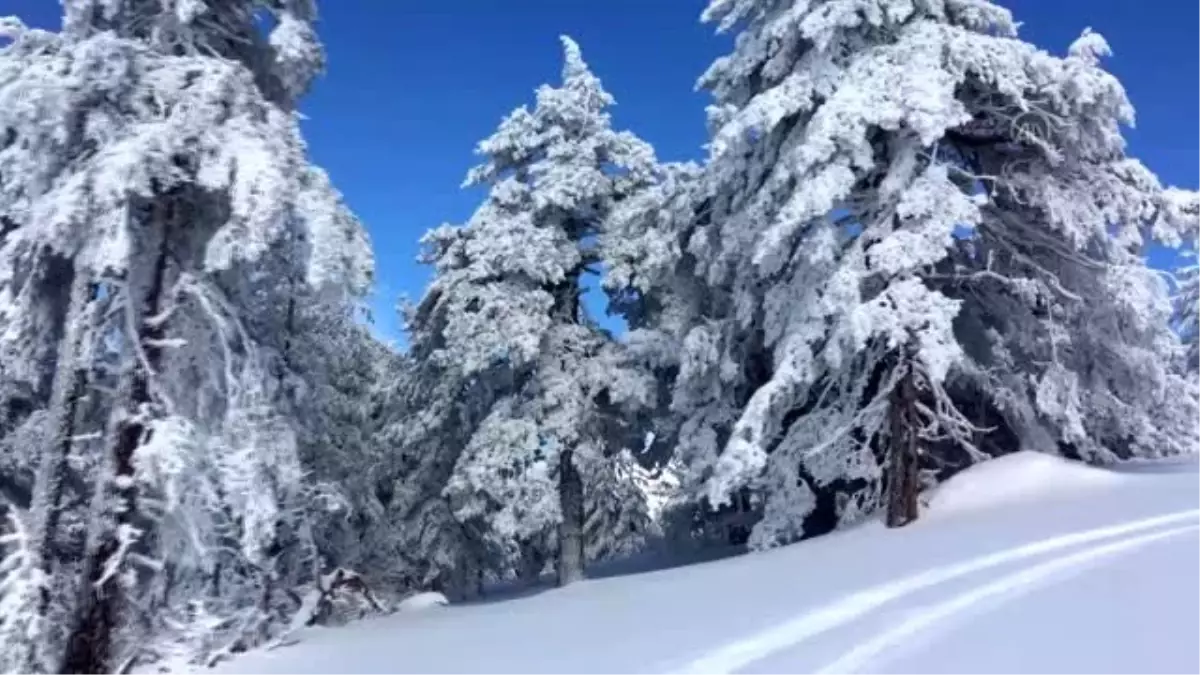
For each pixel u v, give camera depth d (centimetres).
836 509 1961
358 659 1105
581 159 2478
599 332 2538
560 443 2266
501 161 2595
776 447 2042
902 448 1691
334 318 1723
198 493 1195
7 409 1338
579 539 2380
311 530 1741
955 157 2009
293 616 1585
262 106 1275
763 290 2038
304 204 1247
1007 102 1823
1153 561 1089
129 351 1174
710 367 2125
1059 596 959
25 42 1205
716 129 2172
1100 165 1898
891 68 1706
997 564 1173
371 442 2598
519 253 2339
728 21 2148
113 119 1159
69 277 1264
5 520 1242
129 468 1166
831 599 1067
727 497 1781
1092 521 1388
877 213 1819
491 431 2278
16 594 1068
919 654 799
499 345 2248
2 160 1189
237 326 1285
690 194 2194
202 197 1252
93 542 1129
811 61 1861
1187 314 3809
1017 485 1717
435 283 2533
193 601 1275
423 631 1310
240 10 1426
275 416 1371
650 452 2595
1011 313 1966
